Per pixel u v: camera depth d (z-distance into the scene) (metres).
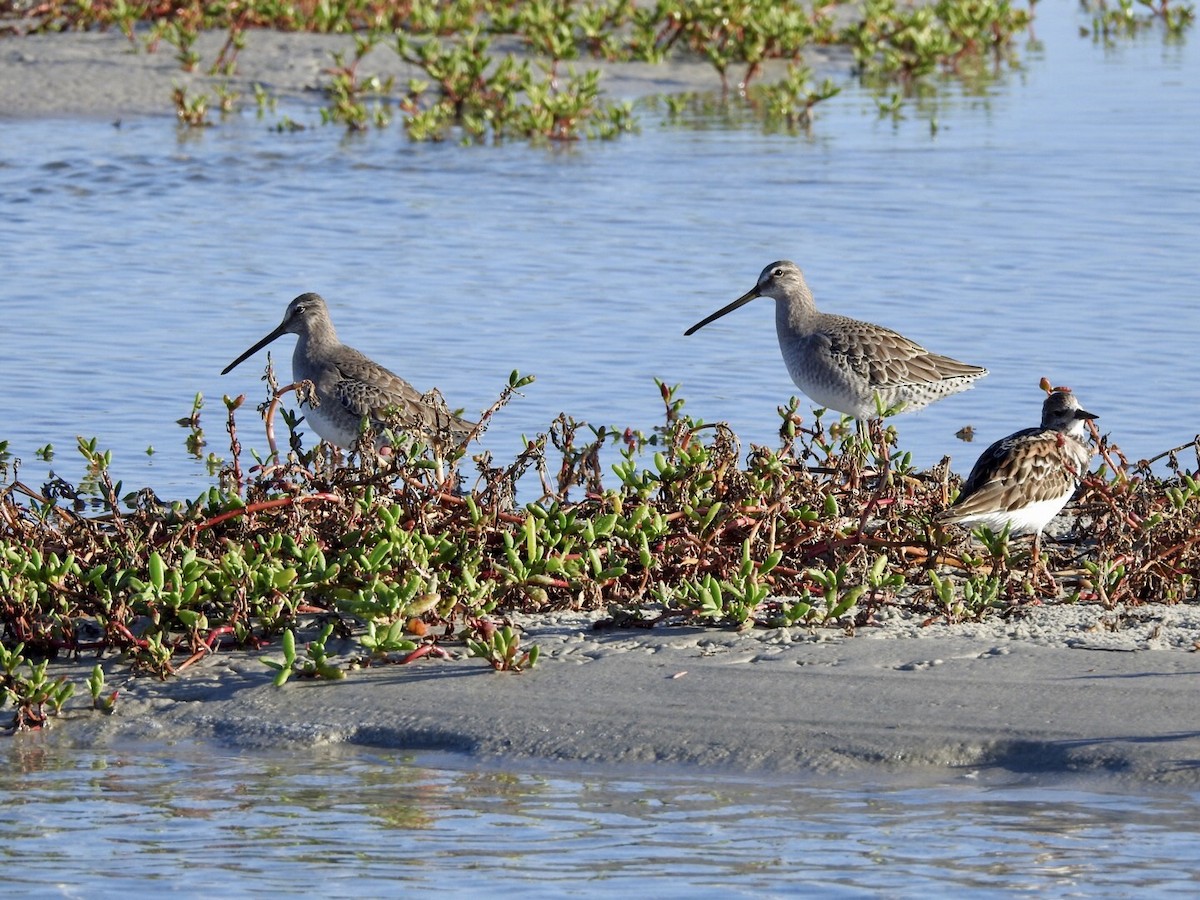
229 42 36.28
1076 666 10.92
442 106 33.25
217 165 29.22
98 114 32.78
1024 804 9.41
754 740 10.23
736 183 27.98
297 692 11.16
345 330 20.41
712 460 13.79
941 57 39.84
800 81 33.56
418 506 12.84
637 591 12.80
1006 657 11.13
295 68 36.62
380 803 9.72
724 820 9.35
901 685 10.75
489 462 13.70
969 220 25.36
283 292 22.06
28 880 8.80
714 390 18.78
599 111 33.12
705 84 37.06
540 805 9.62
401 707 10.88
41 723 10.96
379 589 11.62
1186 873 8.58
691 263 23.41
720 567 12.88
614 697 10.83
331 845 9.18
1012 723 10.18
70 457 16.62
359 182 28.28
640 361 19.56
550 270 23.05
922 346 18.45
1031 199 26.53
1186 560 13.07
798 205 26.44
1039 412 18.03
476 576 12.34
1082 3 47.84
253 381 19.06
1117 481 13.76
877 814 9.36
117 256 23.75
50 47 36.91
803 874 8.66
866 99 35.62
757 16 38.09
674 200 26.91
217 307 21.47
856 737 10.17
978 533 12.87
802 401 18.64
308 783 10.05
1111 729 10.03
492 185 28.08
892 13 39.59
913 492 14.20
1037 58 40.41
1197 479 14.01
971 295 21.72
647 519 12.80
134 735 10.82
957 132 31.78
